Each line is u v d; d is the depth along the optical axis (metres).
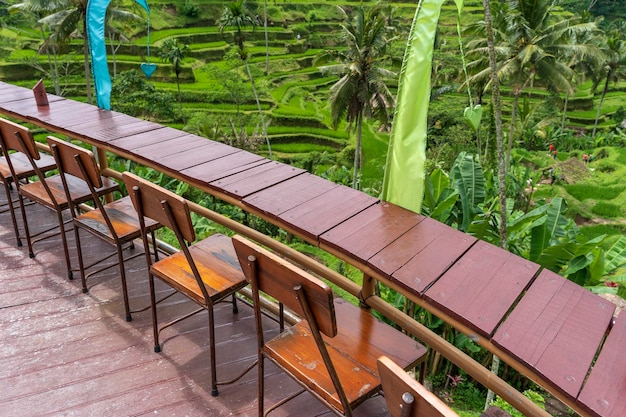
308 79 49.38
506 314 1.47
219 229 13.91
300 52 55.69
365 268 1.71
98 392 2.16
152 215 2.07
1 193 4.00
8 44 39.78
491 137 26.00
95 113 3.37
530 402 1.48
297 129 37.81
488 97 35.16
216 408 2.09
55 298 2.77
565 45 23.17
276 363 1.75
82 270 2.78
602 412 1.16
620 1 64.00
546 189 29.11
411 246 1.78
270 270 1.53
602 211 26.86
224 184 2.25
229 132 36.12
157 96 34.50
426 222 1.95
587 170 31.70
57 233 3.16
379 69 23.50
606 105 50.44
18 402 2.10
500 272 1.65
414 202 2.02
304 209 2.03
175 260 2.30
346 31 23.14
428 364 8.24
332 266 14.84
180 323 2.60
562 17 58.09
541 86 47.59
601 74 42.66
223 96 40.81
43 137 28.84
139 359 2.35
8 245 3.26
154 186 1.92
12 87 4.11
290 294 1.51
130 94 33.72
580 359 1.30
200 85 43.03
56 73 30.14
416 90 1.93
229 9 38.81
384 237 1.84
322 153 34.53
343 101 23.91
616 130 44.59
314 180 2.32
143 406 2.10
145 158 2.55
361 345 1.78
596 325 1.42
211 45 52.03
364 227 1.91
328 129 38.28
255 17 50.97
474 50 24.30
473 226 6.86
